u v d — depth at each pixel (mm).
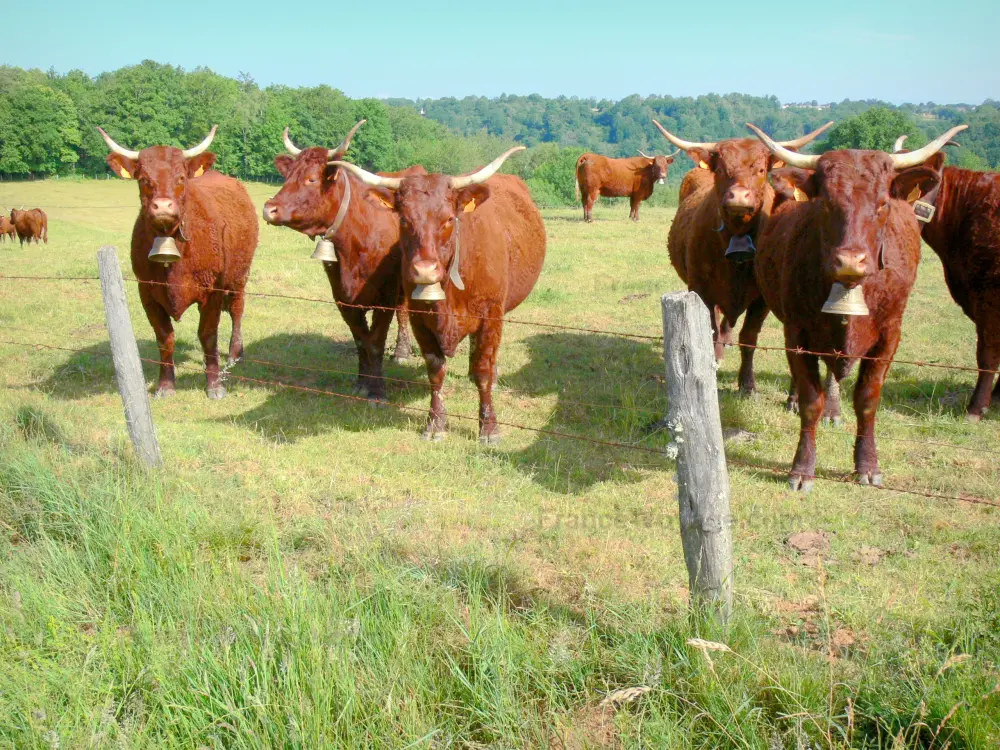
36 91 87125
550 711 3082
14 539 4730
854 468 5898
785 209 6539
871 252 5023
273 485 5656
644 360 9359
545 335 10531
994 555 4605
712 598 3426
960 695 2961
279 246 19641
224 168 101938
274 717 3043
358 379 8406
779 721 2998
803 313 5688
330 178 7539
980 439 6645
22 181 84250
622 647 3414
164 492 5145
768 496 5609
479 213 6676
